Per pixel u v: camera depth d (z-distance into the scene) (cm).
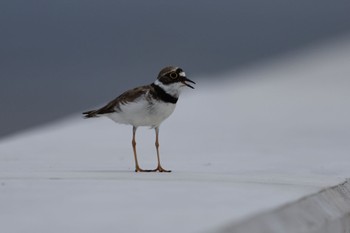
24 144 1591
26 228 623
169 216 658
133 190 812
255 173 1072
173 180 913
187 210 686
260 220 662
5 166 1151
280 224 683
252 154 1434
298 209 740
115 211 683
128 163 1252
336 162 1279
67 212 680
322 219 761
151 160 1323
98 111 1140
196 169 1143
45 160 1282
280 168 1174
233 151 1498
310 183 909
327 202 822
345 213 833
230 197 766
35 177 944
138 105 1088
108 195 775
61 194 782
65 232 608
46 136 1728
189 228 608
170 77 1094
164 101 1096
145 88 1099
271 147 1561
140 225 624
